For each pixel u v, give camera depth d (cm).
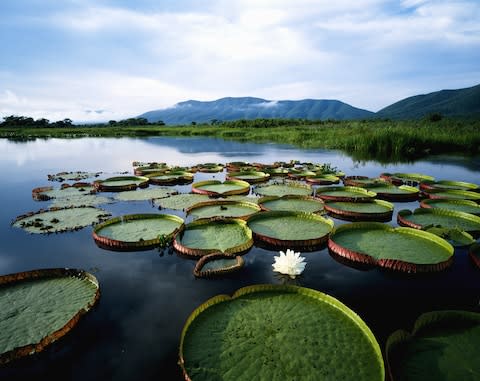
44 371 238
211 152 1841
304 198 707
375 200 675
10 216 615
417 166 1230
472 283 358
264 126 4153
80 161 1480
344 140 1881
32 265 409
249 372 224
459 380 216
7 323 283
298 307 299
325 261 418
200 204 651
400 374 221
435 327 269
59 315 295
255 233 480
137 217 566
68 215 602
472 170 1134
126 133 3641
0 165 1341
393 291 343
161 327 284
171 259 421
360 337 260
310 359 235
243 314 289
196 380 218
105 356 251
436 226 502
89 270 392
